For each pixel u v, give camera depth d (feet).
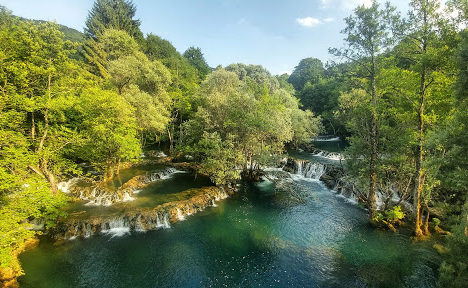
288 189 105.50
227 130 107.24
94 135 84.89
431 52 53.06
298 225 73.87
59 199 64.08
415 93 63.62
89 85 85.76
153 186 99.40
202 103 139.64
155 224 71.41
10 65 58.03
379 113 71.20
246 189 104.83
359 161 80.23
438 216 70.23
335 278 50.70
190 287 48.29
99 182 95.81
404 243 62.28
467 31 39.93
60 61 69.87
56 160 77.41
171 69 219.61
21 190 52.26
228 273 52.39
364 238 66.13
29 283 47.37
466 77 37.06
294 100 205.77
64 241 61.67
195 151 115.65
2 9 124.67
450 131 41.09
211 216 79.15
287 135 118.62
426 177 63.62
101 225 67.00
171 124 161.17
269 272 52.75
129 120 97.40
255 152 110.42
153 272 52.29
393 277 50.52
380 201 86.28
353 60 66.64
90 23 212.23
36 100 64.59
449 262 38.24
